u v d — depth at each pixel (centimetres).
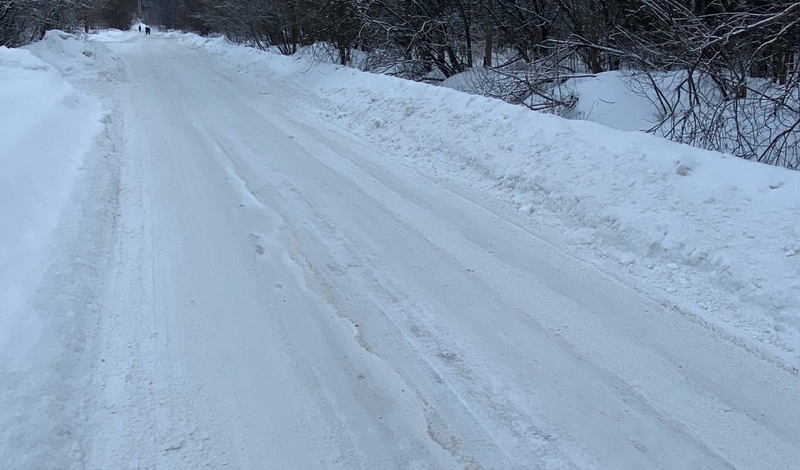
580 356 387
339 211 638
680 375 370
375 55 1636
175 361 374
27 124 776
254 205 649
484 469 296
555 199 637
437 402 343
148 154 837
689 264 495
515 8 1582
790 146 678
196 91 1495
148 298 448
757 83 866
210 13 3738
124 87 1502
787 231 483
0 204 522
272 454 304
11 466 272
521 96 1133
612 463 300
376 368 372
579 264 520
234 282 475
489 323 424
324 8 1609
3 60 1283
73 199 594
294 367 371
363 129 1045
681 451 309
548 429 323
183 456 301
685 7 936
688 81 855
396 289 471
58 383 336
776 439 319
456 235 580
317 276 490
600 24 1184
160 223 591
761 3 954
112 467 292
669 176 594
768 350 394
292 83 1583
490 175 744
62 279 441
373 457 303
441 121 923
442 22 1522
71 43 1767
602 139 688
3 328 364
